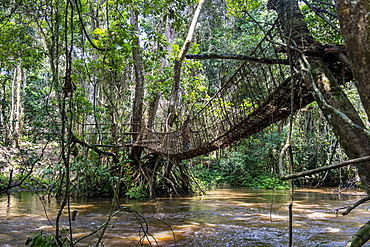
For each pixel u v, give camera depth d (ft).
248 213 21.85
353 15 4.55
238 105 17.71
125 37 18.56
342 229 16.21
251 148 53.78
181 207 25.23
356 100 30.07
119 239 13.82
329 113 8.34
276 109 14.80
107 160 32.81
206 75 56.24
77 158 25.73
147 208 24.61
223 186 52.34
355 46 4.49
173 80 30.83
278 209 23.82
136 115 32.55
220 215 20.99
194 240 13.85
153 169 34.45
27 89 51.44
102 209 23.56
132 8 19.34
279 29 11.87
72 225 17.01
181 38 56.18
